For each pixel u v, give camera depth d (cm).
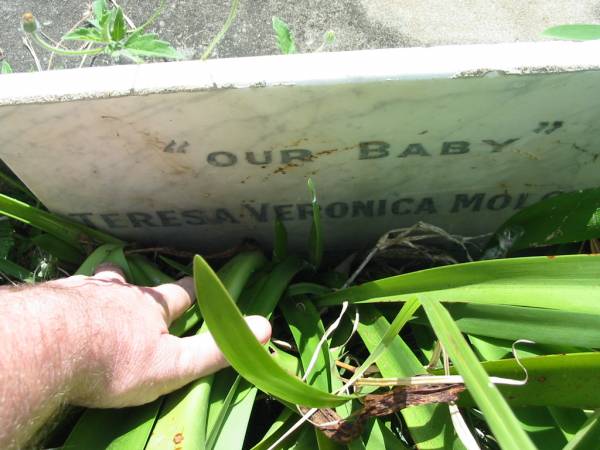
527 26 74
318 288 84
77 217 84
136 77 58
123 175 74
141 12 75
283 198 80
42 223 83
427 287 68
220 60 59
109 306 65
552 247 87
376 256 92
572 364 57
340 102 61
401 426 74
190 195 79
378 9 75
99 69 59
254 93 59
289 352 82
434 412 63
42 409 55
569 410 64
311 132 66
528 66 57
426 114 63
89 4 77
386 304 81
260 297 79
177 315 76
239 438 65
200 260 41
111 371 62
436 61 57
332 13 75
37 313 57
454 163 73
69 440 63
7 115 61
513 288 63
